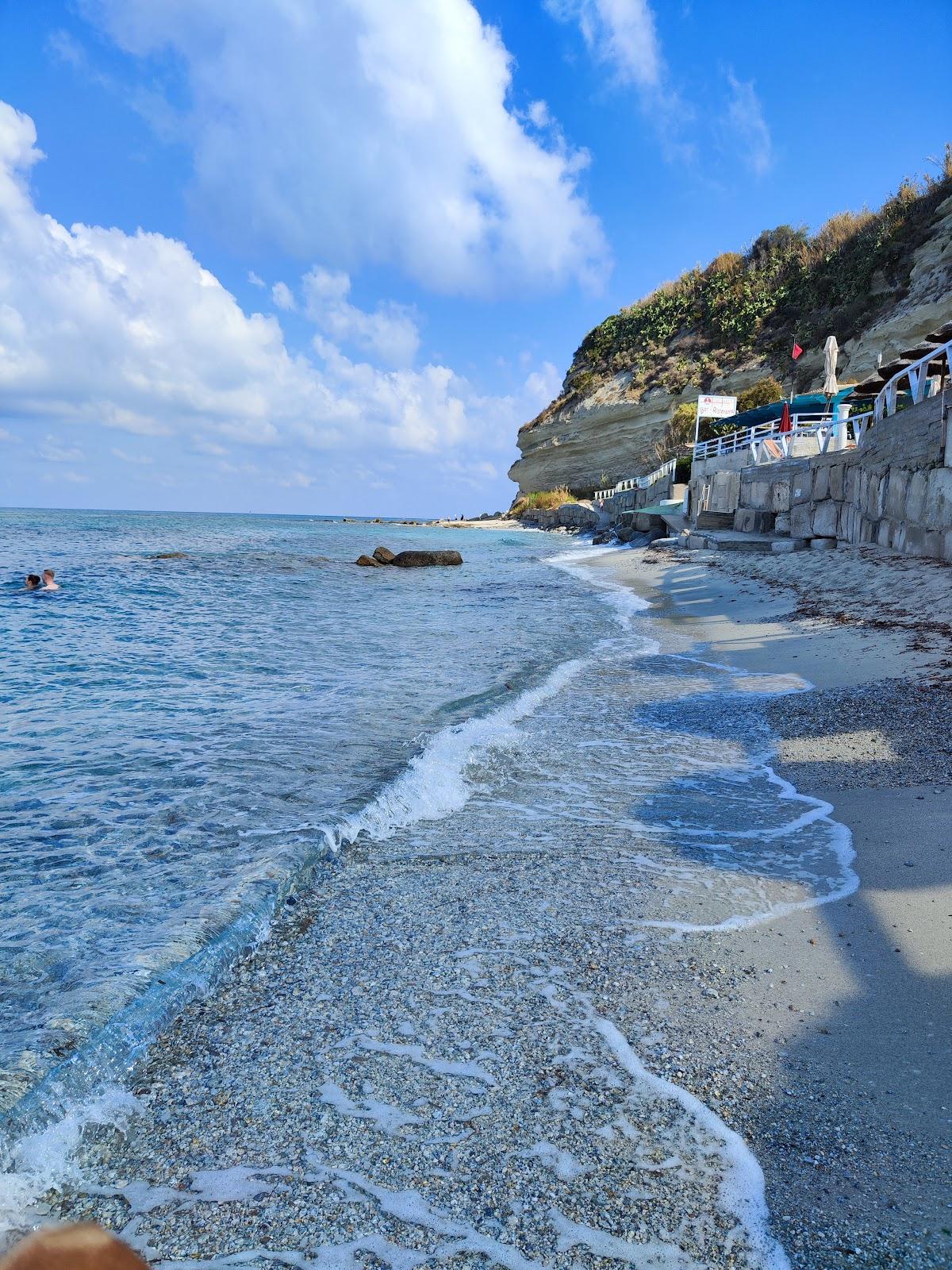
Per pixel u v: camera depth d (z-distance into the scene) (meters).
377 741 7.86
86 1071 3.26
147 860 5.21
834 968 3.94
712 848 5.48
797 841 5.52
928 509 16.09
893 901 4.54
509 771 7.24
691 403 54.69
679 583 22.58
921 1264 2.36
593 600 20.81
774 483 27.84
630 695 10.13
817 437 29.44
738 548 26.70
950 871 4.81
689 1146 2.86
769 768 7.13
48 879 4.96
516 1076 3.26
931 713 8.03
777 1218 2.56
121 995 3.72
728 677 11.01
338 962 4.15
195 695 9.85
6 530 51.88
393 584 25.17
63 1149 2.91
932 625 11.91
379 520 135.50
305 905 4.79
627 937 4.32
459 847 5.61
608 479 67.12
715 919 4.49
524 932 4.40
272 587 23.67
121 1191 2.76
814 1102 3.04
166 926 4.35
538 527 69.88
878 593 14.84
